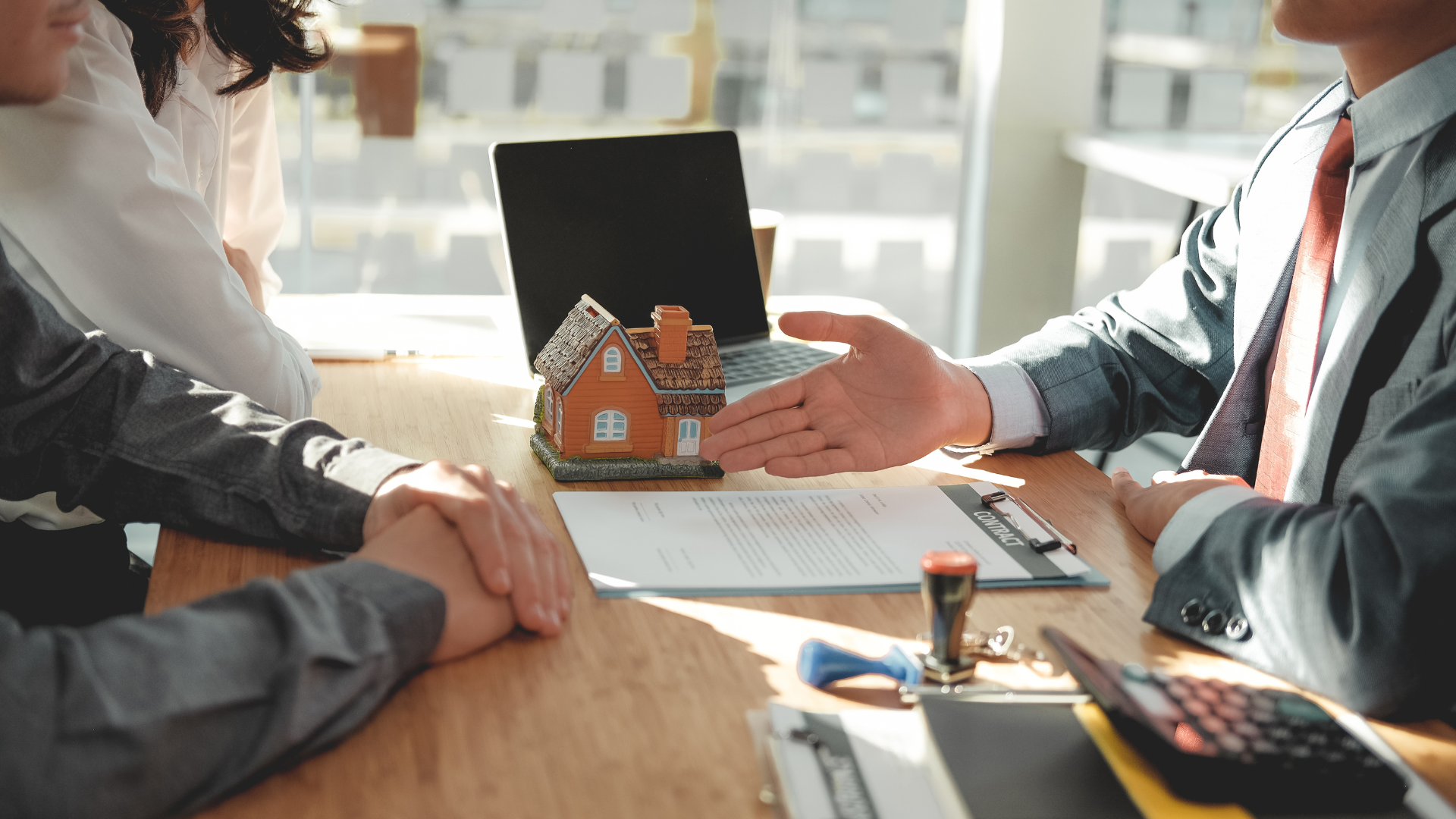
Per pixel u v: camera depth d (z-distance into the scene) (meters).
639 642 0.75
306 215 2.94
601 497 1.00
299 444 0.90
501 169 1.34
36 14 0.91
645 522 0.94
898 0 3.09
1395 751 0.67
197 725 0.58
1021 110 3.02
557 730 0.65
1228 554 0.81
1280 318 1.13
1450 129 0.91
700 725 0.66
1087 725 0.63
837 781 0.58
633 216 1.43
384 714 0.66
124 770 0.55
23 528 1.17
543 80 2.96
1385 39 1.01
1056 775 0.59
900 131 3.21
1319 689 0.73
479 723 0.66
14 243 1.07
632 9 2.95
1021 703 0.65
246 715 0.60
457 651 0.72
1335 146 1.08
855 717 0.65
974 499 1.02
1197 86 3.03
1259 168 1.21
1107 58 3.01
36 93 0.95
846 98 3.15
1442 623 0.70
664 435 1.06
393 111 2.90
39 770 0.54
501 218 1.34
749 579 0.84
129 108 1.12
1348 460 0.94
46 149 1.06
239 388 1.12
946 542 0.92
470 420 1.19
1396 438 0.78
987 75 3.05
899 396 1.08
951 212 3.29
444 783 0.60
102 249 1.08
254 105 1.62
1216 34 3.00
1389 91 0.99
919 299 3.36
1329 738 0.61
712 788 0.60
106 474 0.92
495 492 0.81
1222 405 1.15
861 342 1.07
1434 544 0.71
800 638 0.77
